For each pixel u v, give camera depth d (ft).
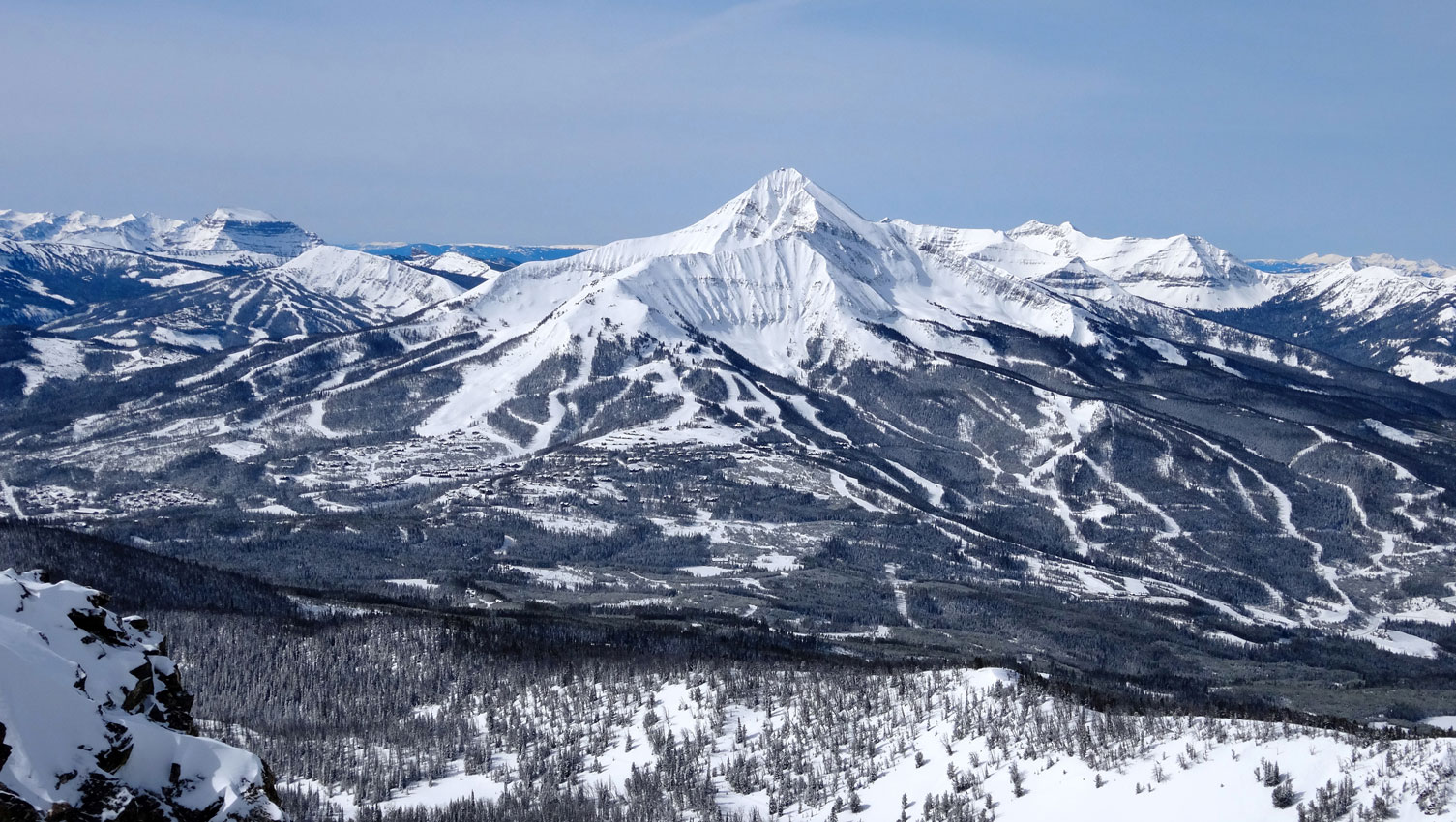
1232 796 442.91
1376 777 421.18
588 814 587.27
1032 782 513.86
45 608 254.88
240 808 238.27
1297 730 488.02
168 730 242.58
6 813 198.70
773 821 558.97
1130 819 456.45
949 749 575.79
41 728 217.56
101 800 217.15
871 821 531.50
